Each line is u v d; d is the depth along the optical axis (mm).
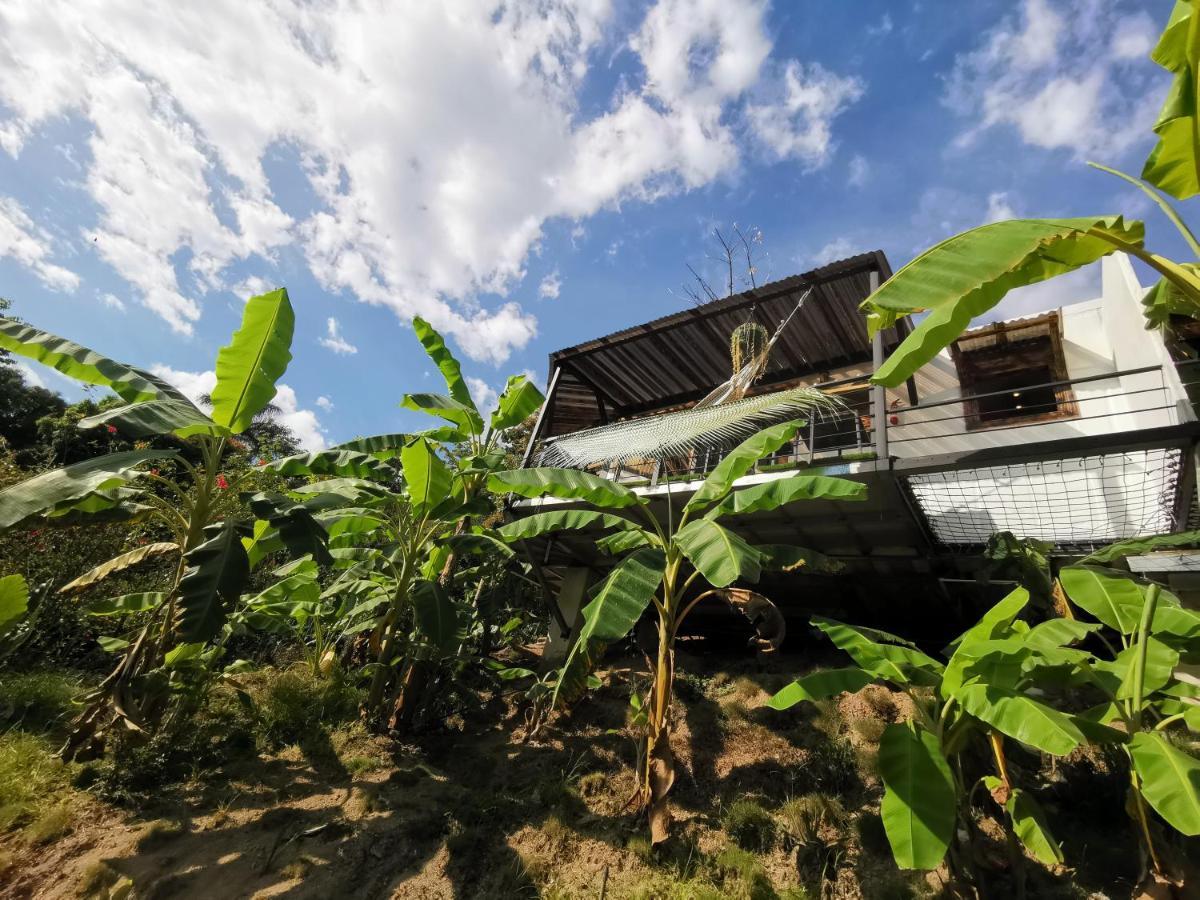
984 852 3010
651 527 6840
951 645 3732
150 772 4199
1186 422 3838
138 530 7406
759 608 3859
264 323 4699
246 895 3213
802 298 6730
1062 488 5473
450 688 5762
